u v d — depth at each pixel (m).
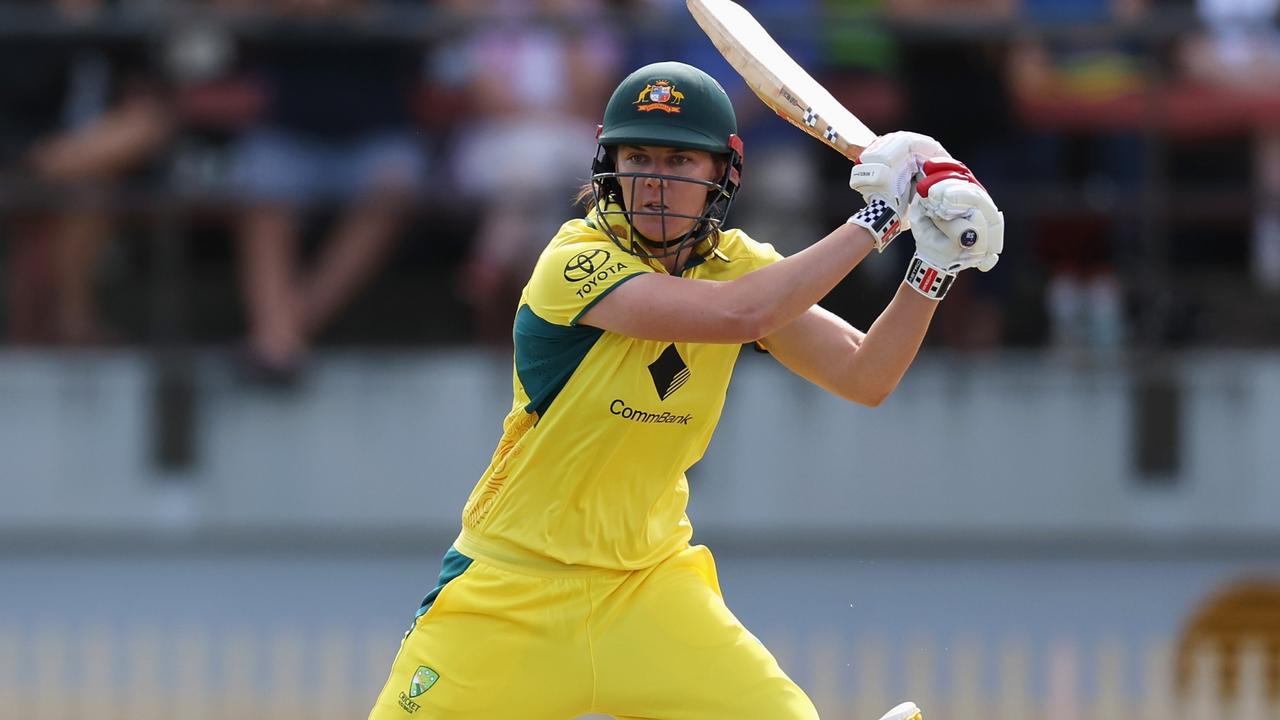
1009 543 30.50
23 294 31.05
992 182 30.28
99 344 31.08
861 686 25.84
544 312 12.90
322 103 30.47
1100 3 30.88
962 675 25.72
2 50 30.38
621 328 12.55
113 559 30.45
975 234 12.49
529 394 13.27
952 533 30.47
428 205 30.70
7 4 30.39
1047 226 30.72
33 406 30.80
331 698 26.08
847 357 13.40
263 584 29.59
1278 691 24.59
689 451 13.60
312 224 31.12
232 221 31.00
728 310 12.30
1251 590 24.86
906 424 30.50
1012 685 25.61
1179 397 30.59
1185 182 31.02
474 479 30.80
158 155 30.75
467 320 31.30
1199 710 24.89
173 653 27.05
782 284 12.30
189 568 30.20
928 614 28.56
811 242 29.98
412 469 30.83
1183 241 30.88
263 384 30.84
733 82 30.02
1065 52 30.41
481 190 30.64
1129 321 30.89
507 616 13.57
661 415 13.13
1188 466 30.72
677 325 12.37
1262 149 30.75
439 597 13.77
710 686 13.47
